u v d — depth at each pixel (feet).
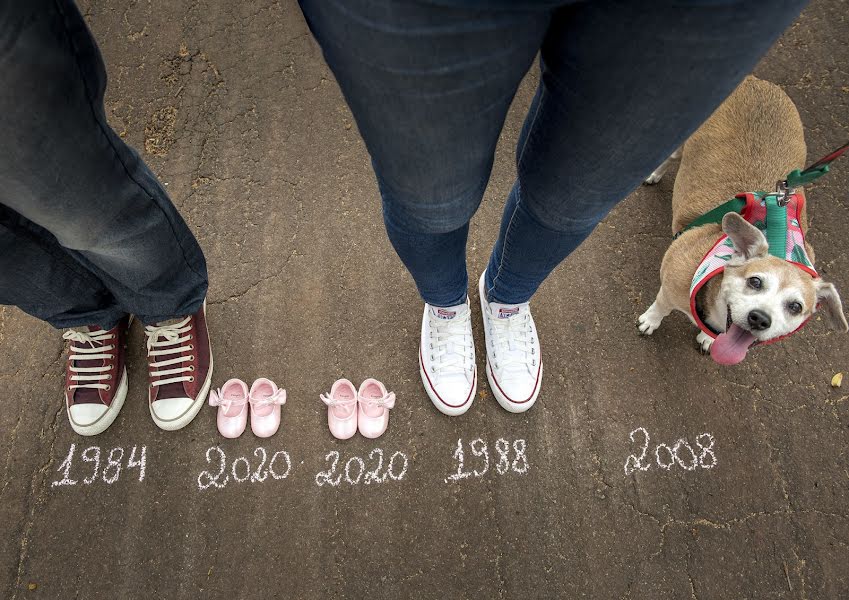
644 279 8.11
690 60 2.94
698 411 7.34
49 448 6.95
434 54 2.71
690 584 6.57
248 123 8.84
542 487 6.97
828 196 8.51
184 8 9.51
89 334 6.76
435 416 7.27
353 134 8.86
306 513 6.80
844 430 7.23
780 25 2.91
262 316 7.76
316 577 6.56
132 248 5.12
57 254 5.39
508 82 3.13
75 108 3.78
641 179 3.97
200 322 7.30
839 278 8.01
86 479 6.84
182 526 6.71
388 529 6.75
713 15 2.70
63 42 3.48
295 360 7.55
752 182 6.96
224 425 7.04
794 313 6.02
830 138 8.93
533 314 7.89
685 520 6.83
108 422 6.98
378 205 8.44
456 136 3.27
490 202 8.54
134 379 7.36
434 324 7.08
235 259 8.05
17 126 3.48
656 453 7.14
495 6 2.57
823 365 7.54
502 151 8.84
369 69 2.88
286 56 9.27
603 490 6.96
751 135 7.13
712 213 6.73
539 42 3.10
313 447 7.11
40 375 7.28
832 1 9.90
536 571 6.62
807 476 7.02
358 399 7.16
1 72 3.18
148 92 8.97
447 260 5.41
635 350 7.70
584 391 7.46
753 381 7.49
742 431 7.24
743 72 3.16
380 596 6.50
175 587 6.48
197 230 8.19
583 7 2.92
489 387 7.45
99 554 6.56
